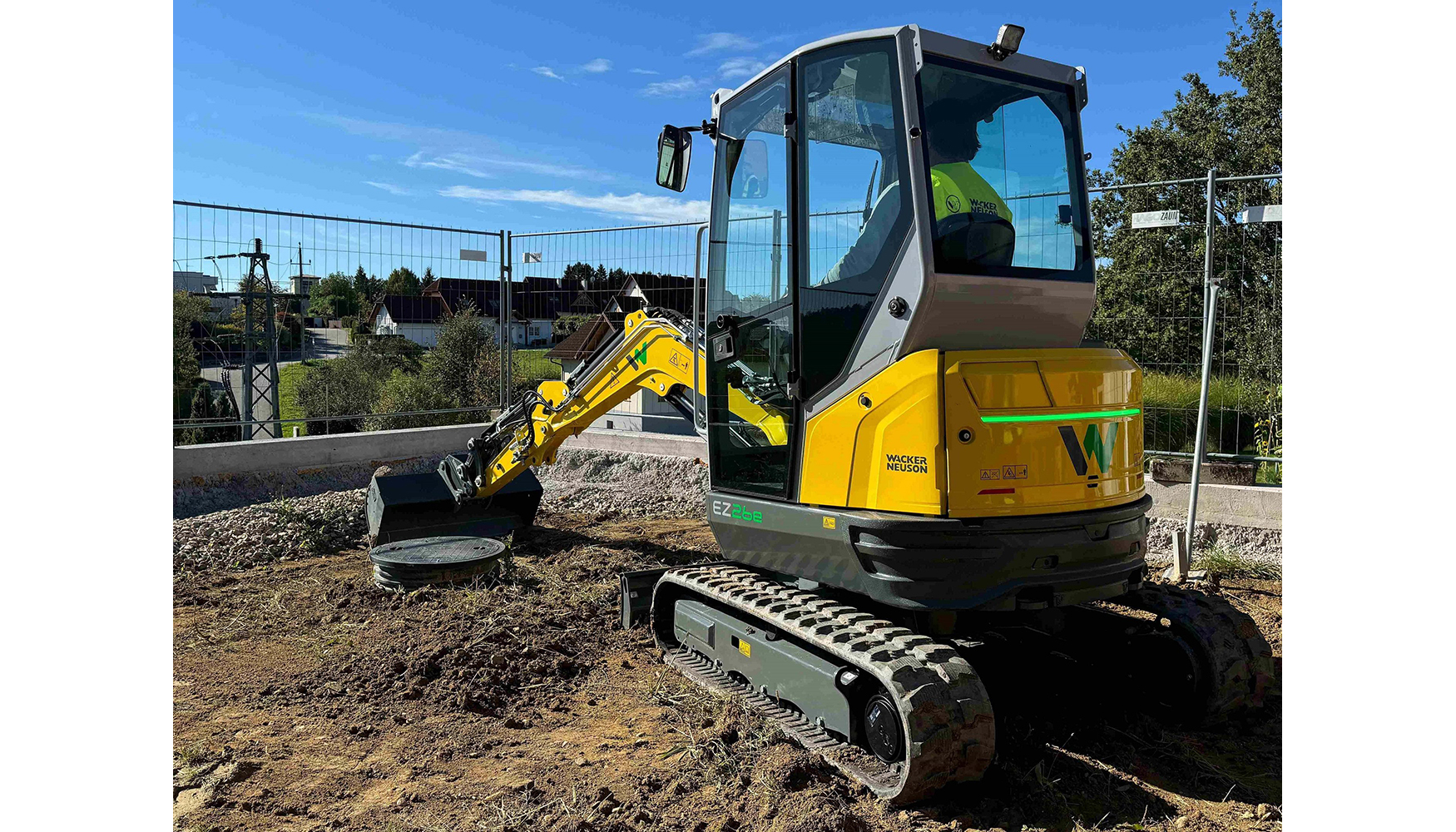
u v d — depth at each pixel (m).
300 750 4.10
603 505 9.83
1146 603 4.52
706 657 5.09
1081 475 3.92
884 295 3.93
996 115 4.14
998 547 3.72
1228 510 7.41
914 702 3.44
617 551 7.80
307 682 4.89
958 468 3.69
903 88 3.84
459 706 4.59
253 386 10.33
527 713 4.55
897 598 3.88
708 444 5.02
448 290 12.33
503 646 5.31
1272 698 4.69
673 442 10.64
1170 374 8.65
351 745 4.17
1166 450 8.43
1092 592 4.00
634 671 5.12
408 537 7.22
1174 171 26.12
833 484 4.14
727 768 3.83
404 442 10.78
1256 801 3.67
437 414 11.58
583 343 11.48
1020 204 4.16
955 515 3.69
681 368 5.62
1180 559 6.51
